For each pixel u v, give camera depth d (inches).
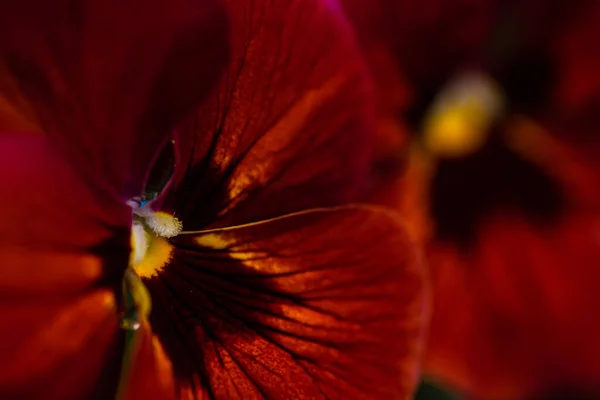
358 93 5.9
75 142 5.2
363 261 5.9
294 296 5.8
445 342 8.0
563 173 8.5
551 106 8.3
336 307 5.8
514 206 8.5
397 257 6.0
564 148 8.4
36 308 4.9
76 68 5.1
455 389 8.0
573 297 8.3
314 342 5.8
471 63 7.8
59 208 5.0
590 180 8.4
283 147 5.8
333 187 6.0
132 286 5.5
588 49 8.1
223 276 5.8
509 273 8.3
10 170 4.8
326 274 5.9
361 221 6.0
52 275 4.9
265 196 5.9
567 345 8.2
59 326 4.9
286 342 5.7
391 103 7.6
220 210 5.8
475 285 8.2
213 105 5.6
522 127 8.4
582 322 8.3
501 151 8.5
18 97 5.0
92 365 5.1
